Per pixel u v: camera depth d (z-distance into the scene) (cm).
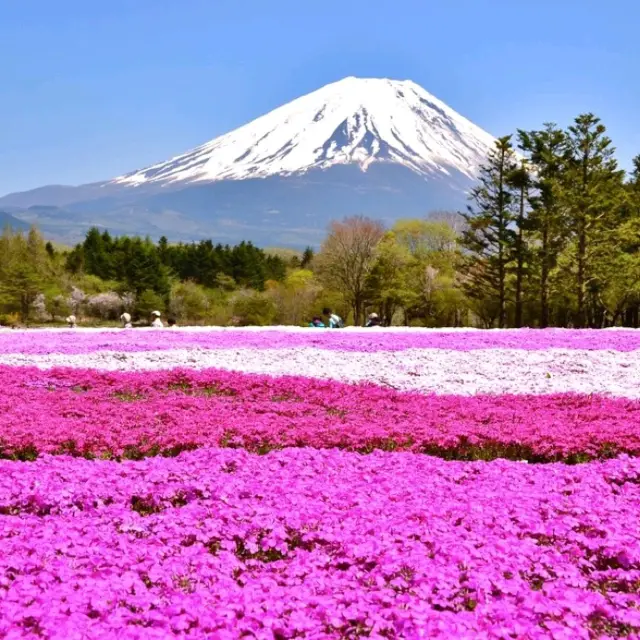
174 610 594
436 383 1734
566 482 967
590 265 5866
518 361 2106
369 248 8125
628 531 768
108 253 11356
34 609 580
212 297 10069
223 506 848
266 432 1172
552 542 768
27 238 10925
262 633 562
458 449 1137
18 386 1677
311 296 8706
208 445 1109
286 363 2047
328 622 587
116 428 1180
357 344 2512
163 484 917
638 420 1306
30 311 9675
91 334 2964
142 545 741
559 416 1355
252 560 719
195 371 1827
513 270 6169
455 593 646
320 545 748
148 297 9306
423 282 7888
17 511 857
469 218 6153
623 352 2294
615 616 604
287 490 898
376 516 815
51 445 1076
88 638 546
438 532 764
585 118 5691
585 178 5788
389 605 618
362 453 1136
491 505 852
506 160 5972
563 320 7700
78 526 782
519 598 634
